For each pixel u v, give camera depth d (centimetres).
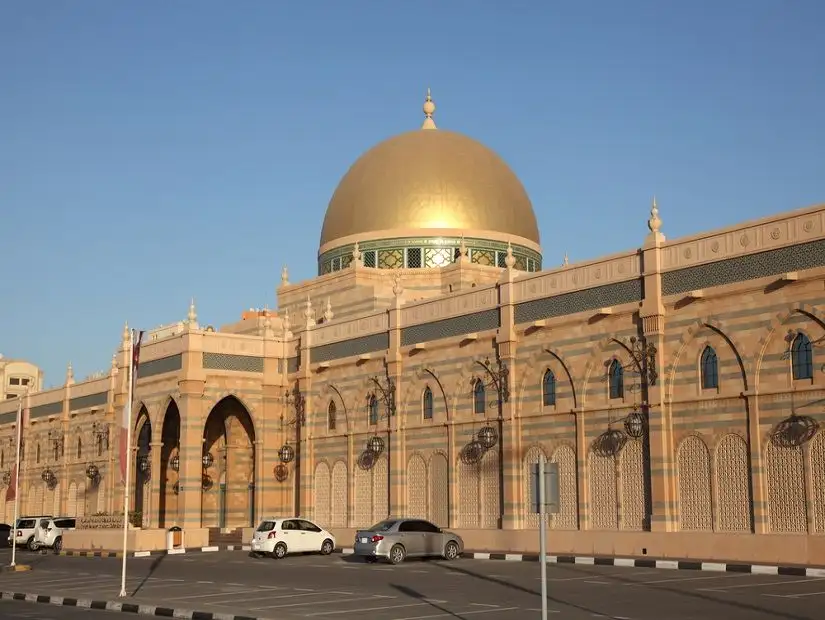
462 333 5112
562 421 4550
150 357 6681
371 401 5712
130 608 2922
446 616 2459
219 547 5841
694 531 3950
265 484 6306
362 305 6438
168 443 6912
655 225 4191
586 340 4456
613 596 2792
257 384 6378
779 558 3622
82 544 6028
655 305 4119
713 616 2320
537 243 7162
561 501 4538
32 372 12694
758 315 3784
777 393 3703
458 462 5078
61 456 8306
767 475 3725
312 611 2639
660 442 4069
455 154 7000
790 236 3700
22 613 2875
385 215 6838
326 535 5084
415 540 4366
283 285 7325
